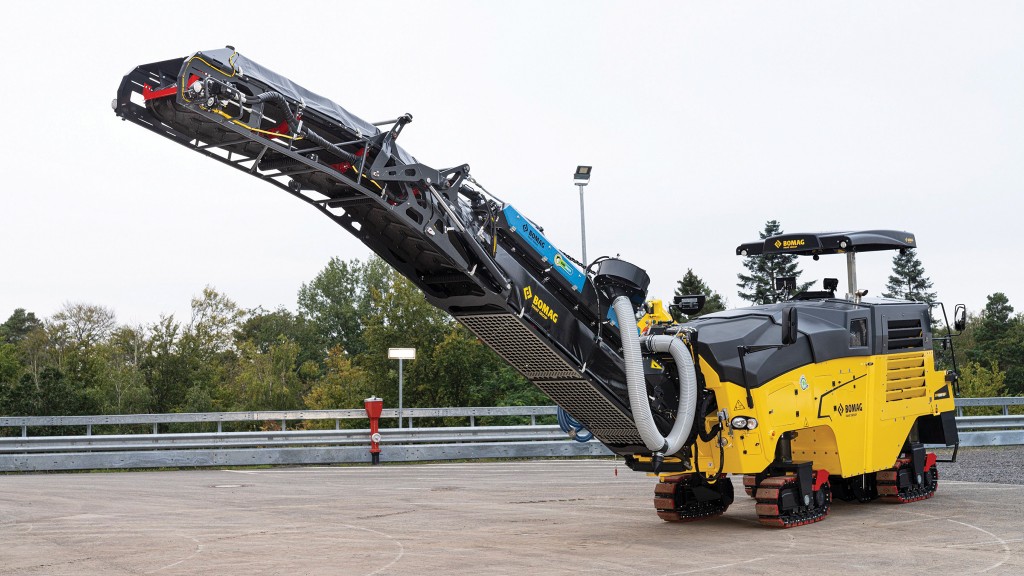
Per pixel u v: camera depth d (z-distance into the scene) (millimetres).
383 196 8273
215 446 19641
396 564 8031
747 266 69812
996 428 23625
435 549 8836
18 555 8617
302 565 8016
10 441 17875
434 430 20422
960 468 16359
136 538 9641
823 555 8312
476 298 9031
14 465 17750
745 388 9602
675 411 9992
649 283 9867
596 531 9992
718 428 9766
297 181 8477
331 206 8812
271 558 8383
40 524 10711
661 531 9930
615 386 9914
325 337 100875
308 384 76312
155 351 55000
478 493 13914
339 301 102188
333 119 8125
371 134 8445
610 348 9938
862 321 11180
